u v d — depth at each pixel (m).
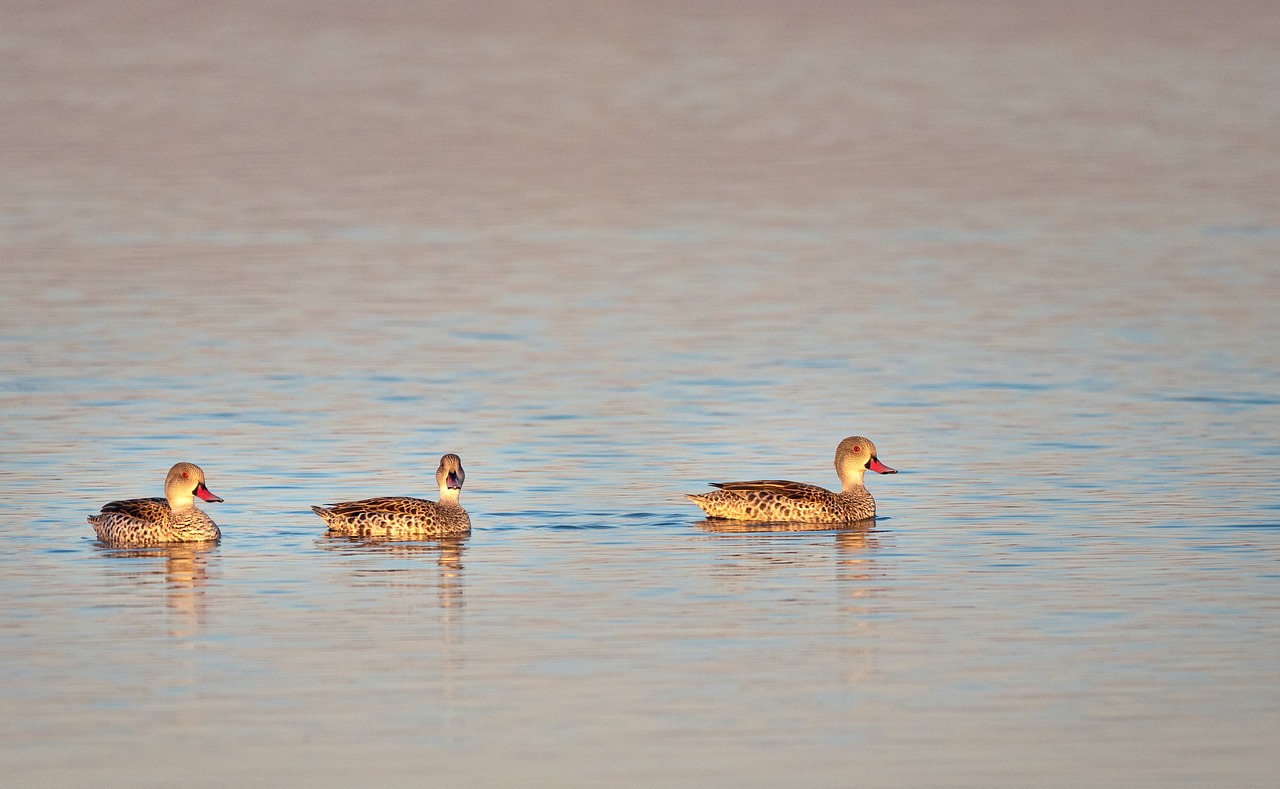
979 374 44.78
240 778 18.38
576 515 30.25
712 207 84.50
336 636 22.95
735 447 36.34
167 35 175.62
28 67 146.38
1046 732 19.58
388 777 18.39
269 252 69.31
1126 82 137.00
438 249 70.88
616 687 21.00
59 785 18.19
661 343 50.06
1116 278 61.25
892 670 21.59
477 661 21.94
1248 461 34.28
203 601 24.62
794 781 18.31
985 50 163.38
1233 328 51.06
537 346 49.59
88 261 65.81
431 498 31.55
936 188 89.88
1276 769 18.61
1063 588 25.22
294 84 139.50
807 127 116.12
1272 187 86.75
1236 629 23.08
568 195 89.44
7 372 44.75
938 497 31.64
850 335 51.16
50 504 30.94
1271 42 163.62
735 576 26.05
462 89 137.88
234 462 34.66
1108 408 40.22
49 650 22.36
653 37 179.25
